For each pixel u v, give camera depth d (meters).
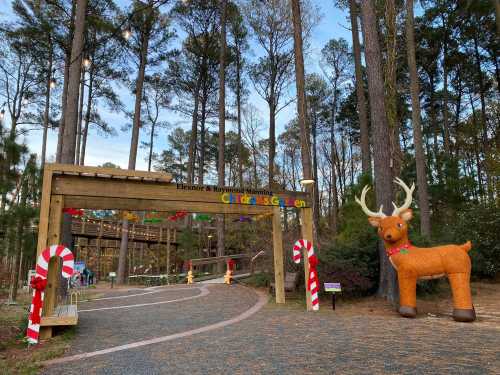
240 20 23.89
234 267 22.69
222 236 21.08
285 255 12.41
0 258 11.45
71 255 6.28
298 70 13.55
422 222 14.14
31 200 10.55
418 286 10.13
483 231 14.98
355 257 10.20
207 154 37.94
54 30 19.06
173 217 14.58
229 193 9.59
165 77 24.88
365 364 4.10
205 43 24.27
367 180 12.40
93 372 4.09
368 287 9.88
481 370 3.78
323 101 30.88
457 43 22.27
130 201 8.84
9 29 19.08
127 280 22.56
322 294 10.28
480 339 5.34
